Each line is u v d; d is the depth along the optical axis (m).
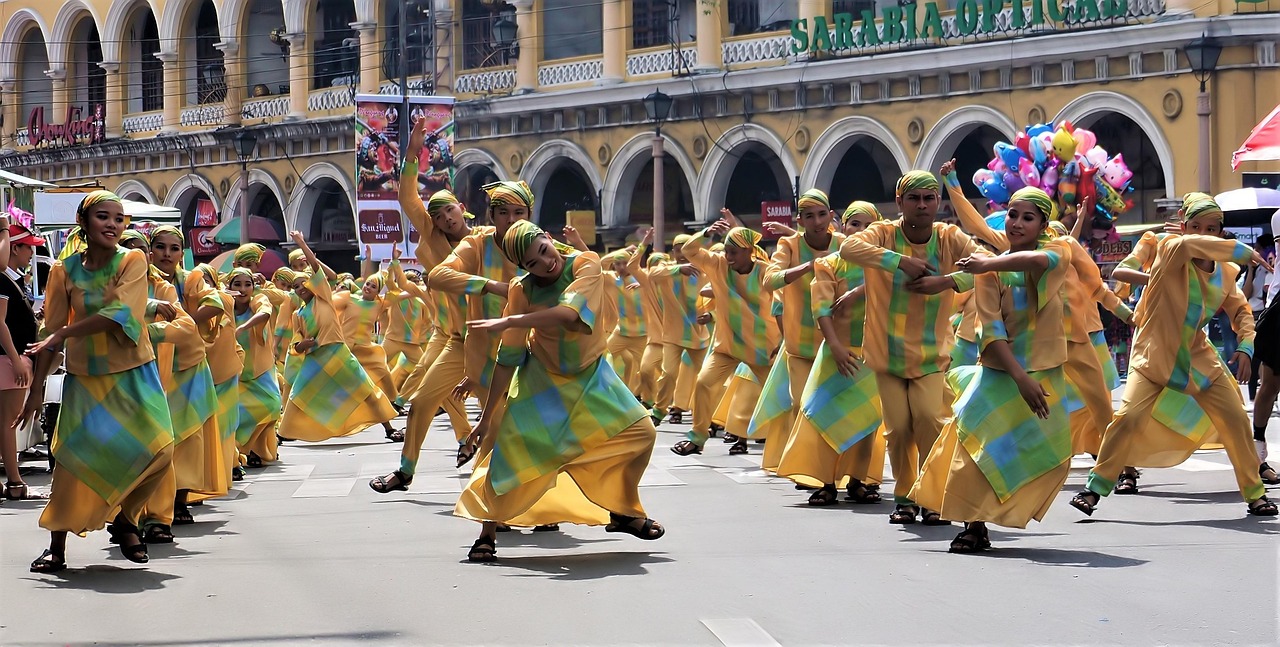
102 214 7.89
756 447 14.96
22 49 51.75
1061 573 7.76
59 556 8.20
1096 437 11.10
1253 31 26.67
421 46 40.06
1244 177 24.09
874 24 31.42
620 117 35.97
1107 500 10.66
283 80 45.34
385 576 7.98
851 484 10.81
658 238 34.78
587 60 36.88
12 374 11.57
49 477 13.57
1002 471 8.29
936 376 9.62
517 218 9.80
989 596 7.20
